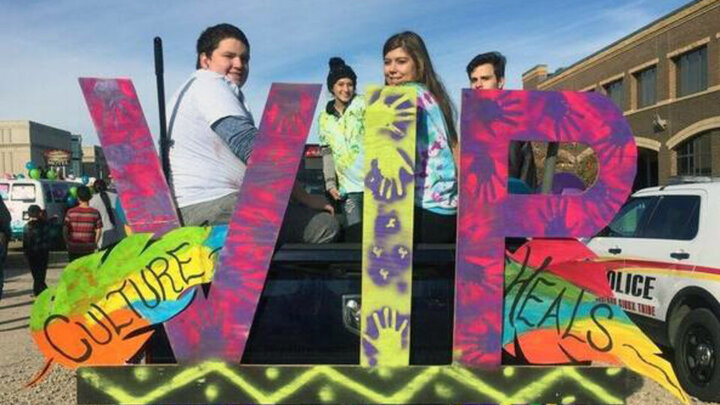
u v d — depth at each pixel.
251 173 2.45
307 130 2.46
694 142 26.81
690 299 5.90
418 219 2.83
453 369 2.42
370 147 2.41
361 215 3.45
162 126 2.89
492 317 2.43
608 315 2.46
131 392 2.41
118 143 2.57
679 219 6.25
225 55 3.03
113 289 2.44
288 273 2.55
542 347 2.46
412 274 2.58
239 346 2.44
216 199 2.86
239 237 2.45
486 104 2.42
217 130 2.79
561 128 2.44
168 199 2.59
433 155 2.81
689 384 5.65
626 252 6.81
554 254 2.47
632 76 30.92
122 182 2.58
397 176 2.41
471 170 2.43
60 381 5.87
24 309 9.81
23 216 18.81
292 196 2.90
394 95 2.40
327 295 2.54
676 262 6.02
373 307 2.42
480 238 2.43
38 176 23.73
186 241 2.46
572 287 2.47
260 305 2.53
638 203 7.01
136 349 2.44
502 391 2.42
